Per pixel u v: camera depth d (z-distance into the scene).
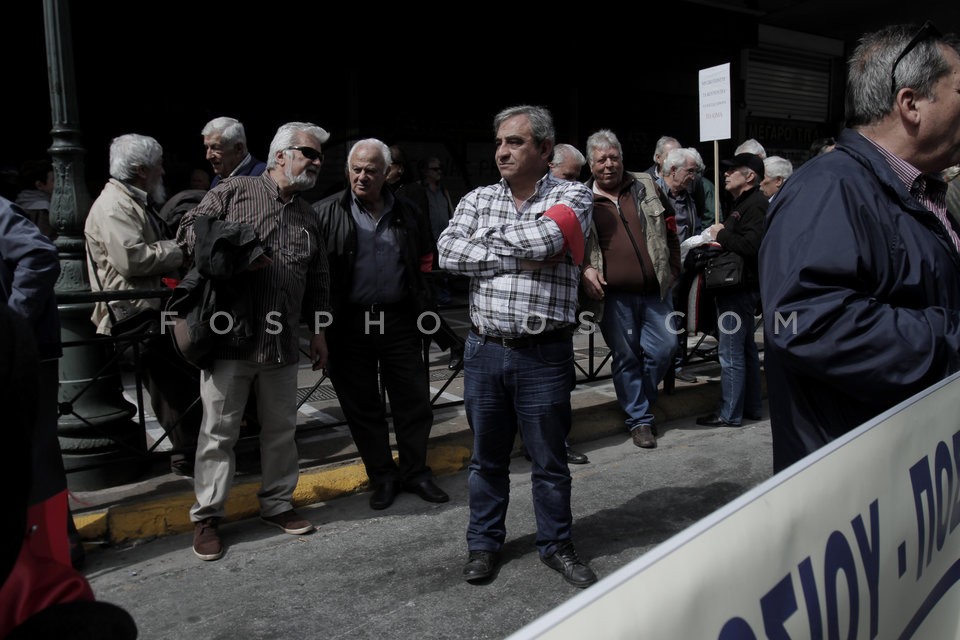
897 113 1.72
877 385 1.54
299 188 3.29
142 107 8.75
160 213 4.48
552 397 2.96
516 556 3.31
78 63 8.27
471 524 3.16
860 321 1.52
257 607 2.91
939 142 1.71
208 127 4.39
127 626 0.95
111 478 3.94
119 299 3.62
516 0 11.01
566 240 2.79
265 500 3.56
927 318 1.56
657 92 13.10
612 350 4.73
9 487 0.80
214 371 3.23
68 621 0.90
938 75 1.66
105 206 3.83
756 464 4.46
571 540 3.25
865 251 1.58
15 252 2.58
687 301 5.21
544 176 3.01
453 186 11.42
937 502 1.48
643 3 12.29
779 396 1.81
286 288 3.29
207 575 3.16
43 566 1.01
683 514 3.78
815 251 1.57
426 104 10.90
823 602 1.11
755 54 14.97
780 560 1.03
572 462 4.45
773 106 15.47
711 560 0.91
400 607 2.91
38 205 6.84
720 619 0.91
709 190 7.30
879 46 1.75
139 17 8.52
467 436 4.68
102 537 3.40
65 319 3.82
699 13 12.98
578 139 12.24
